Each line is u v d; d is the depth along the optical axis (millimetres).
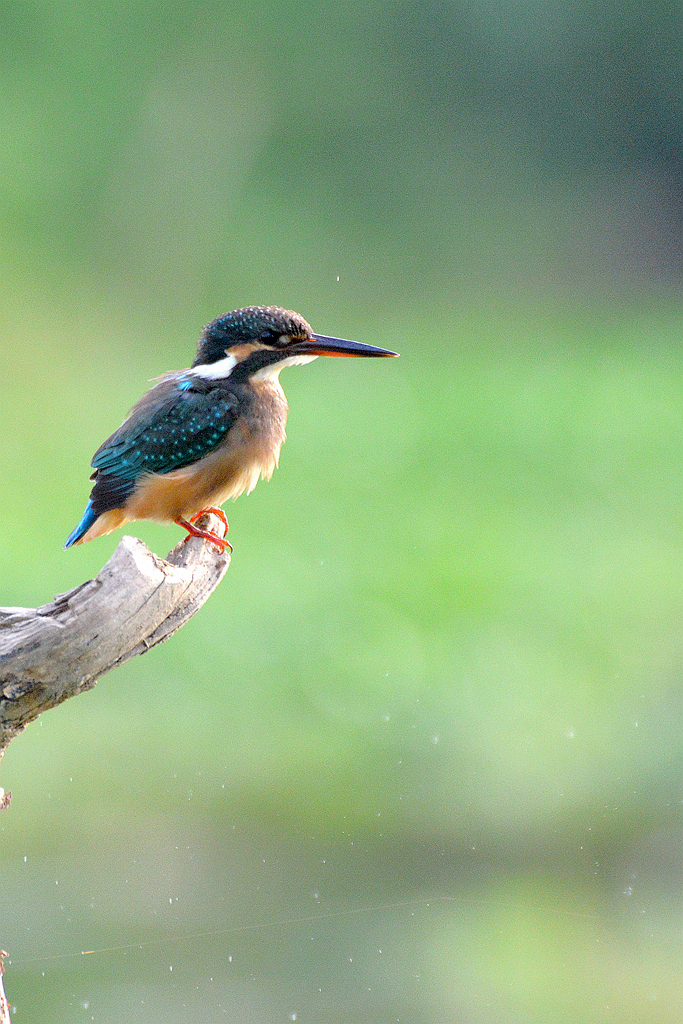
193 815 9508
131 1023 6535
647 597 13875
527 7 35219
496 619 13359
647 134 38031
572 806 9789
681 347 26359
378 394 22922
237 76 30547
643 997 6922
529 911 7938
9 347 22641
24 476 17531
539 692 11922
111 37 28938
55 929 7605
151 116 28844
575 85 36500
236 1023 6414
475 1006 6723
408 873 8539
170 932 7590
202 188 29438
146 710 11461
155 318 26875
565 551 15367
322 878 8477
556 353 26281
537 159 36219
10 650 4598
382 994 6918
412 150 34031
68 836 9156
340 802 9867
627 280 33375
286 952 7332
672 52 36719
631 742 10938
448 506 17000
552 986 7035
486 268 32688
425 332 28469
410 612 13438
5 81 27641
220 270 28875
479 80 35469
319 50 32719
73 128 27844
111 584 4613
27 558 14133
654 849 8852
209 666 12211
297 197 31625
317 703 11664
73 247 26625
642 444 19625
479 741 11062
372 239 32219
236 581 13984
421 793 10086
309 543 15391
